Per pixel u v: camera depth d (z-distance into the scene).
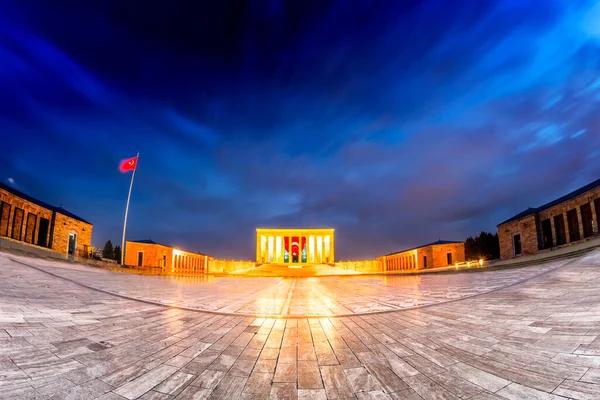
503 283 16.00
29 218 28.05
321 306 12.86
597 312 7.68
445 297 13.57
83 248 35.53
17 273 13.31
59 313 8.14
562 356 5.52
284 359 6.12
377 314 10.63
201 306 12.09
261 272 61.47
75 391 4.42
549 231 32.66
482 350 6.25
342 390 4.77
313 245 93.38
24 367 4.91
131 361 5.68
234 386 4.88
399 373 5.35
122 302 11.23
